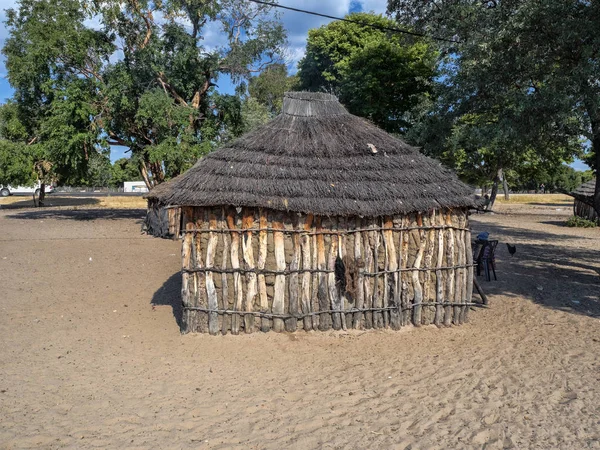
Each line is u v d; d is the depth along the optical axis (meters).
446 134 15.20
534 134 11.66
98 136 25.34
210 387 6.43
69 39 24.95
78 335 8.58
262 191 8.20
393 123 25.56
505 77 12.34
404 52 24.41
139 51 25.12
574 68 10.62
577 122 11.30
